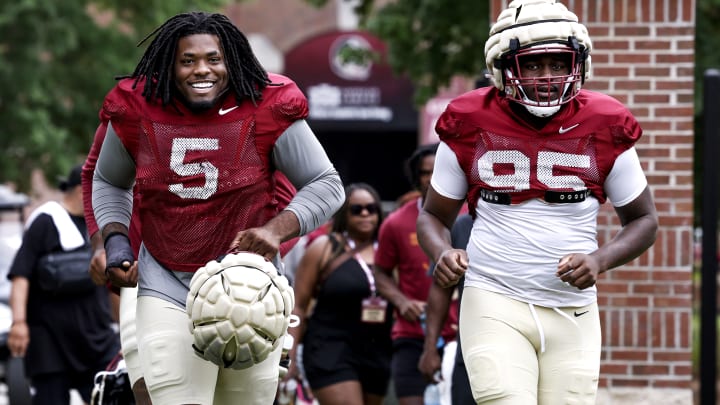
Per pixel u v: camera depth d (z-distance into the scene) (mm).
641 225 21156
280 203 21609
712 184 36781
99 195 21359
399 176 117125
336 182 20719
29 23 71875
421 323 31625
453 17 58719
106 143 20906
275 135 20297
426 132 104188
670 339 35375
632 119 20953
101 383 24953
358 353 32594
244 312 18688
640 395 35406
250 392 20656
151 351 20016
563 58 20656
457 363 26469
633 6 35281
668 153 35344
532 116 20766
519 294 20891
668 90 35312
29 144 74062
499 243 20984
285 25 113125
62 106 77375
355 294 32469
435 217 21906
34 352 33625
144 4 77188
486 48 21062
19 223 62188
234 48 20141
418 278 32031
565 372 20875
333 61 112875
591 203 21031
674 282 35344
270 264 19297
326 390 32344
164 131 20172
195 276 19125
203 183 20141
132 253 20453
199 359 20047
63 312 33562
